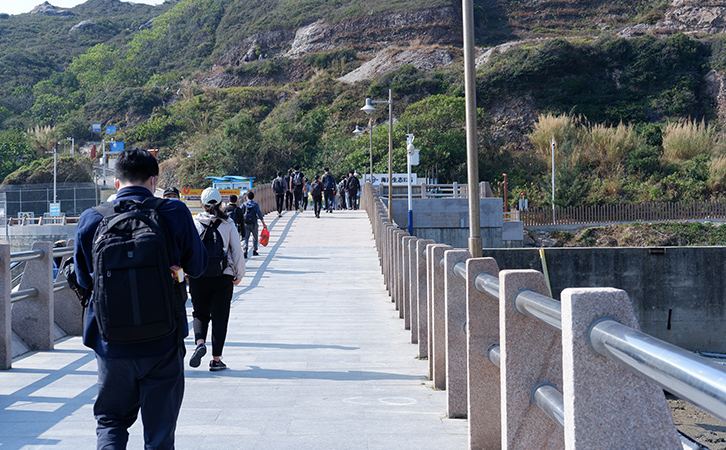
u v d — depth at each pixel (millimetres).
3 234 41406
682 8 91312
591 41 79938
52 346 6977
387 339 8180
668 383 1137
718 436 9758
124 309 2666
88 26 183375
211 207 6023
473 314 3393
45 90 129125
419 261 6883
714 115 70750
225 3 151500
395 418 4496
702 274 17875
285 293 13383
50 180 67250
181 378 3000
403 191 37906
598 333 1456
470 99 9570
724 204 45000
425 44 102750
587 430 1511
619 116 70938
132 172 3039
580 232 44281
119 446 2834
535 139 63500
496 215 32312
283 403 4957
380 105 83500
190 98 105250
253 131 77875
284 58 114625
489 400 3377
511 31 103875
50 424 4297
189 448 3869
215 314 6141
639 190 54344
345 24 114250
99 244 2719
